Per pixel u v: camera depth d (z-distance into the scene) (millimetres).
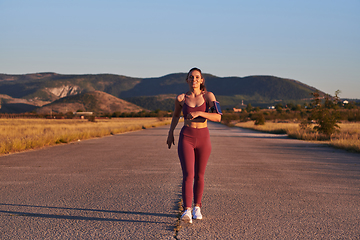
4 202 5453
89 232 4008
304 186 6887
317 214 4832
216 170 9008
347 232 4059
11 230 4082
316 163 10625
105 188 6582
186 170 4422
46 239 3775
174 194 6055
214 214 4809
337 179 7742
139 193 6137
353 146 15055
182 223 4367
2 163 10234
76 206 5211
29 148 15430
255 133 35125
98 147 16156
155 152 13781
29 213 4816
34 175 8094
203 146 4480
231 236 3879
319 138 24031
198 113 4211
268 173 8539
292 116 106750
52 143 17984
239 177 7922
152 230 4082
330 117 24812
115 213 4828
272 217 4668
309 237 3873
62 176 7965
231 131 40469
